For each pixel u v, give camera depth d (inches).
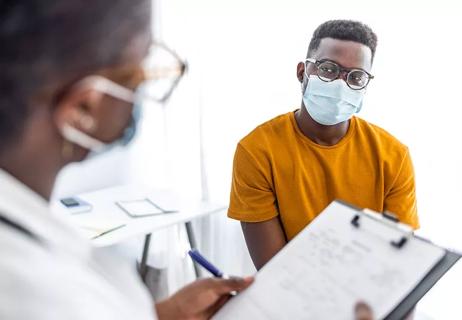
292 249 25.9
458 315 58.1
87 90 13.7
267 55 64.5
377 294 20.5
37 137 13.8
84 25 13.1
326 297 21.8
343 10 55.7
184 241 81.9
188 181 79.2
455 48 48.9
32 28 12.4
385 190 40.6
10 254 12.0
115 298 14.7
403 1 51.0
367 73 38.5
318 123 40.5
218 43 67.9
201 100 71.5
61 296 12.2
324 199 41.1
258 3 63.2
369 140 41.4
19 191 13.6
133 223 62.5
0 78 12.6
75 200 69.3
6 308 11.2
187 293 26.1
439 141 52.4
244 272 77.0
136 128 17.8
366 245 23.0
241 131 70.0
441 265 20.8
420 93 52.2
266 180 41.4
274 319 22.5
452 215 53.6
